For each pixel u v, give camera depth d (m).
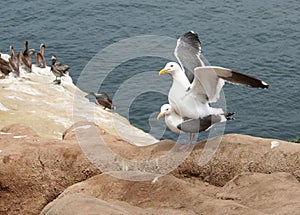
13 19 62.97
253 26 63.34
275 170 15.98
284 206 13.42
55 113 31.00
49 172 16.73
